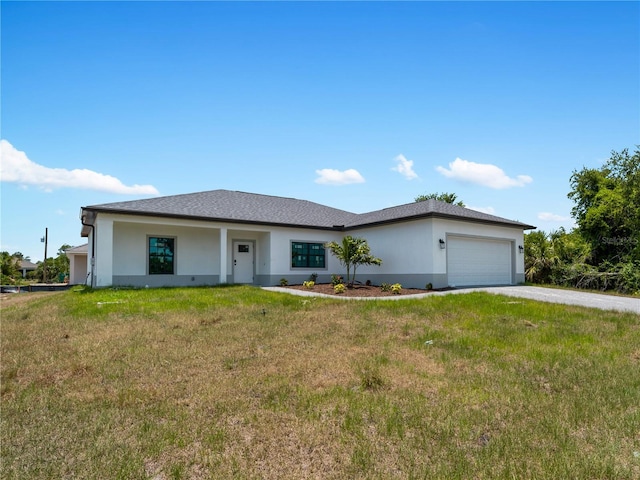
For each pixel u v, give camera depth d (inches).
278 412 168.7
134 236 672.4
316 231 805.9
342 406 173.5
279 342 292.0
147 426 155.8
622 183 901.2
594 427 153.2
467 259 684.1
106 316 390.3
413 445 138.5
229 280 755.4
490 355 255.8
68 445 140.7
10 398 188.5
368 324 350.3
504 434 145.7
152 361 245.4
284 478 119.0
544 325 342.6
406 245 679.7
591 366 231.3
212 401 181.9
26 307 528.1
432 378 210.8
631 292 675.4
